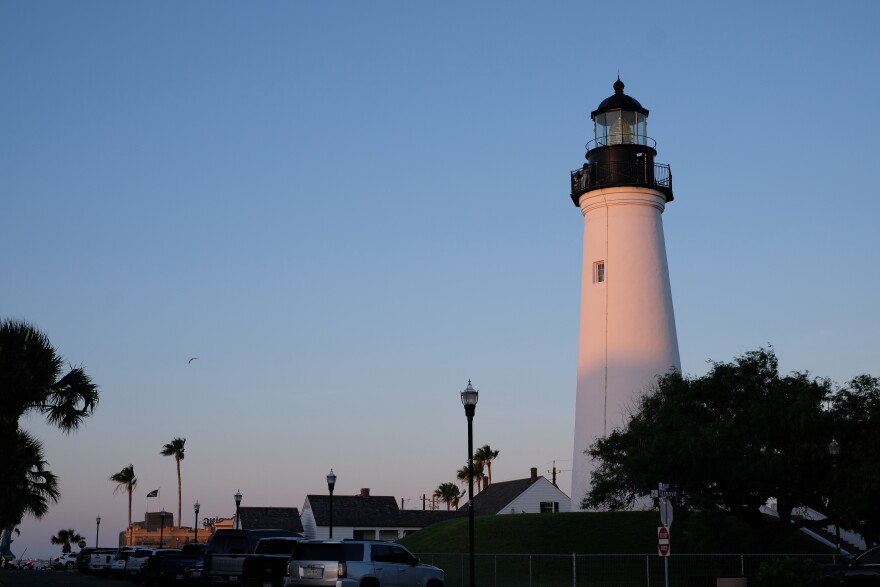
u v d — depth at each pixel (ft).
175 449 378.73
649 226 164.14
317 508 271.90
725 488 119.34
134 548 188.55
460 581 140.77
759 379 125.90
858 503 107.45
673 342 162.50
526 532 154.81
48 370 111.24
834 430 116.26
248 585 114.32
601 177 164.25
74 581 165.78
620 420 157.28
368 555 90.27
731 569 121.80
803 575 87.61
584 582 130.21
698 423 125.39
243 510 288.30
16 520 113.09
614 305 161.27
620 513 154.61
